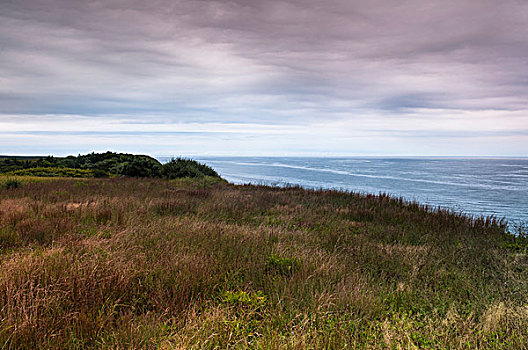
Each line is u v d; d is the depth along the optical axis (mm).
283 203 15531
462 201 25344
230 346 3340
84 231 7789
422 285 5293
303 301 4355
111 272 4570
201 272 4973
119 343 3203
